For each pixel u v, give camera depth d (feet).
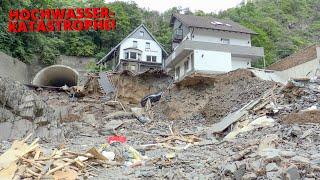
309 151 32.94
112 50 159.94
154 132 66.03
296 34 217.36
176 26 154.81
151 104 93.09
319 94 60.54
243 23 188.65
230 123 60.03
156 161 37.06
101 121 79.97
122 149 43.45
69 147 47.60
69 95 107.65
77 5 191.31
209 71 122.31
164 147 49.62
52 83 144.66
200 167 33.27
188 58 129.70
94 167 35.12
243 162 28.68
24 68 125.39
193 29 133.18
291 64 96.84
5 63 108.06
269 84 70.95
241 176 27.02
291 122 50.55
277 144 36.42
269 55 162.61
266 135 43.52
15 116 52.85
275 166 25.95
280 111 57.93
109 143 50.39
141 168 34.91
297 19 238.68
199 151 42.57
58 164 32.40
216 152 40.40
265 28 196.13
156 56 162.30
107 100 101.60
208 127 67.72
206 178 29.40
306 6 254.27
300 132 42.32
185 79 84.48
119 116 83.71
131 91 104.99
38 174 29.84
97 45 178.70
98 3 196.54
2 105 51.26
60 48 163.22
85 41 170.50
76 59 162.09
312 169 25.43
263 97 65.87
